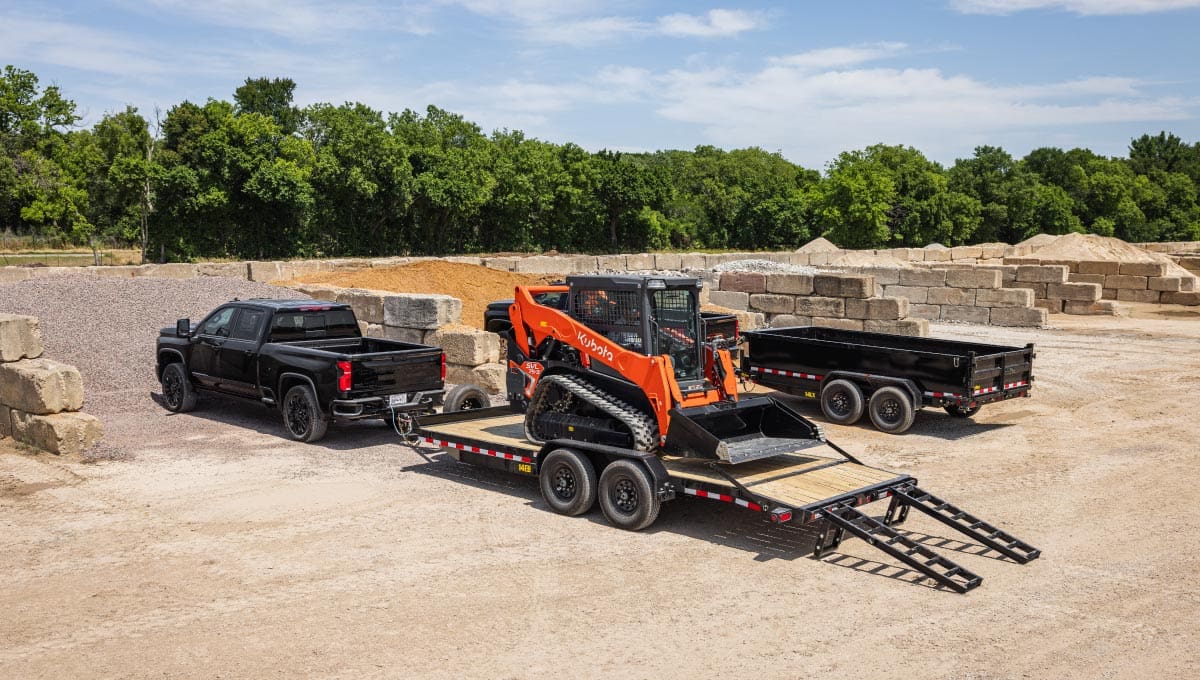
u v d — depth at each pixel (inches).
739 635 255.3
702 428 338.3
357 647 247.0
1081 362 805.2
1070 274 1454.2
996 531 326.3
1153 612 272.5
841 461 374.9
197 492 394.3
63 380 461.1
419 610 271.9
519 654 242.5
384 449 476.1
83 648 247.0
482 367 608.7
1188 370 759.1
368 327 688.4
